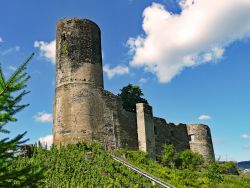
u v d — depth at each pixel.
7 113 6.68
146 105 40.81
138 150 36.50
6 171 6.70
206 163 47.91
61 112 36.56
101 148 32.91
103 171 27.25
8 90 6.66
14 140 6.66
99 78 38.47
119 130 37.78
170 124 46.19
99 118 36.62
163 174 29.42
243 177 37.53
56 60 39.09
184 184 28.53
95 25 40.47
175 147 45.56
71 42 38.50
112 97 38.72
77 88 36.81
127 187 24.33
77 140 34.78
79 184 24.11
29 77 6.84
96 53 39.25
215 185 31.17
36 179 6.88
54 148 31.12
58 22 40.06
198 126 49.50
